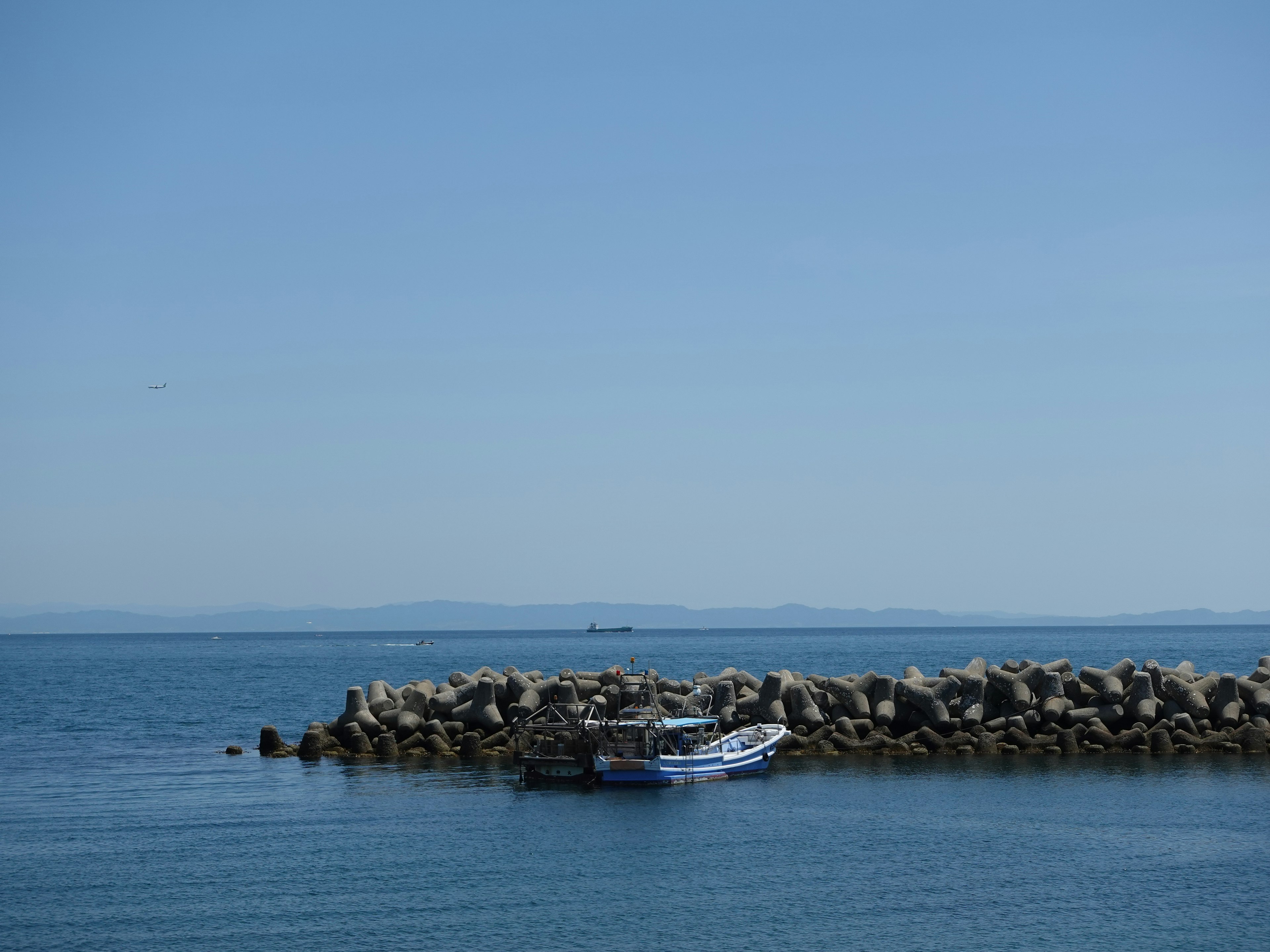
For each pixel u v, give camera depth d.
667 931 33.12
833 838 43.09
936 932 32.88
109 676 157.50
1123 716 59.41
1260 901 35.44
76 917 34.56
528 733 58.50
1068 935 32.56
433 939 32.50
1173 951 31.36
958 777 53.59
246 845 42.88
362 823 46.25
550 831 44.66
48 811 49.25
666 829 44.72
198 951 31.70
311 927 33.62
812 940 32.25
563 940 32.44
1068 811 46.84
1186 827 44.06
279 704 105.06
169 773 58.88
